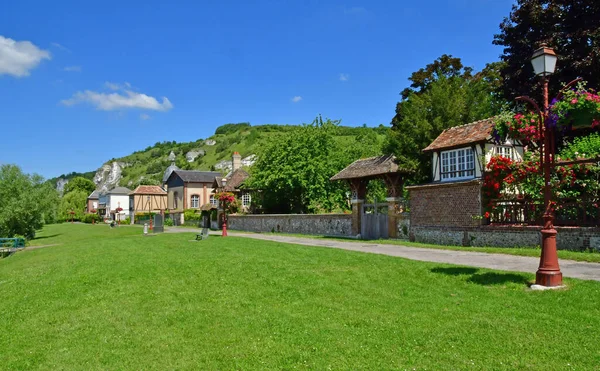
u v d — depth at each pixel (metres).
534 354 5.43
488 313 6.99
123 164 171.88
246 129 156.75
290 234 31.58
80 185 128.00
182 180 65.56
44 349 7.12
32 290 11.40
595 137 14.76
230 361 6.08
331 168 35.94
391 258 13.07
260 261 13.36
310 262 12.83
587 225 13.88
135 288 10.61
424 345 6.00
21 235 39.50
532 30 22.39
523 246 15.50
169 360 6.31
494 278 9.13
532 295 7.68
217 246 18.91
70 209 108.62
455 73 36.16
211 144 155.12
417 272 10.44
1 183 39.41
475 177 18.25
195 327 7.62
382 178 24.53
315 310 8.08
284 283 10.18
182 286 10.56
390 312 7.59
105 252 18.56
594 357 5.20
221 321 7.82
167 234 32.31
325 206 35.12
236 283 10.54
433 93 24.81
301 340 6.59
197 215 52.69
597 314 6.48
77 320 8.51
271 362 5.91
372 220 25.02
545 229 8.34
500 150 18.45
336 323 7.25
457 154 19.31
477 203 17.62
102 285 11.20
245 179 46.34
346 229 27.47
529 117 9.84
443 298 8.15
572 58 19.58
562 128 8.47
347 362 5.69
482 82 27.17
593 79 19.20
